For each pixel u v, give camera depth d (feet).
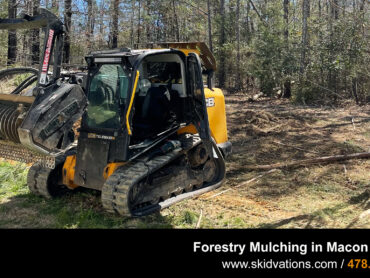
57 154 16.40
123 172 17.47
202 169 22.00
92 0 52.01
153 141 18.74
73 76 17.79
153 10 91.40
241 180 24.00
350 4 63.05
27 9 42.16
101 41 59.06
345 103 52.70
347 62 49.93
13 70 19.62
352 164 25.68
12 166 24.64
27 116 15.49
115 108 17.66
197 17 96.32
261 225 17.57
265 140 32.17
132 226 17.04
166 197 19.71
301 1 87.71
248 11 87.25
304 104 52.24
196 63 19.88
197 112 20.25
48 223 17.25
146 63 21.61
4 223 17.17
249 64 67.41
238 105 53.01
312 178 23.70
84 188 21.35
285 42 61.05
